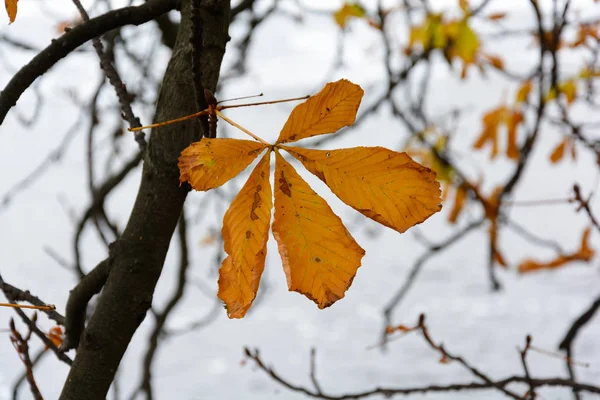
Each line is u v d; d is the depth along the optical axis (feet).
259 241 3.91
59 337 5.80
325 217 3.92
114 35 10.65
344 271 3.89
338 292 3.87
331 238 3.91
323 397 7.81
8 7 4.25
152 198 4.64
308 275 3.89
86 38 4.64
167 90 4.69
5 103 4.63
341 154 3.97
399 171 3.94
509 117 13.92
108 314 4.62
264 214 3.94
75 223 12.53
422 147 15.74
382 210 3.92
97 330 4.61
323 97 4.04
